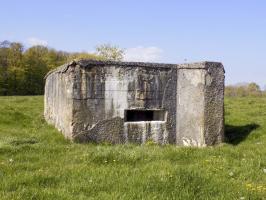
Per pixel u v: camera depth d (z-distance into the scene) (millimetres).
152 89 12938
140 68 12742
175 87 13273
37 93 79812
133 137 12711
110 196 6043
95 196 6145
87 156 8812
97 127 12312
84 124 12195
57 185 6727
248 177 7359
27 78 78625
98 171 7586
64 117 13219
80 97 12141
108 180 6957
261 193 6250
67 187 6566
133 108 12688
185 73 12945
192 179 6883
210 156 9094
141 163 8438
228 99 32156
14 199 5746
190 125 12781
